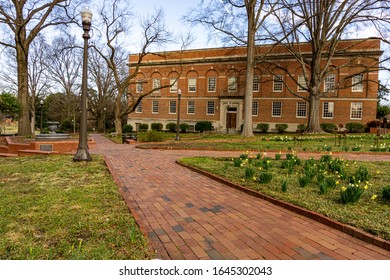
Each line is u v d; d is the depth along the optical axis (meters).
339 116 32.97
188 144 16.47
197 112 40.22
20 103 20.20
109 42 30.09
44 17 20.78
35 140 15.26
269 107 36.00
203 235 3.56
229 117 38.59
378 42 31.16
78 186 5.75
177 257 2.98
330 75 33.16
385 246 3.19
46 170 7.37
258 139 19.92
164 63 41.88
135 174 7.47
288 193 5.24
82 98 9.05
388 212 4.15
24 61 20.42
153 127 42.12
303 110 34.41
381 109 39.69
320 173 6.36
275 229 3.77
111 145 18.55
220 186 6.18
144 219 4.12
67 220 3.84
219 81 38.91
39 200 4.71
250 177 6.42
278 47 35.00
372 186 5.77
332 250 3.17
